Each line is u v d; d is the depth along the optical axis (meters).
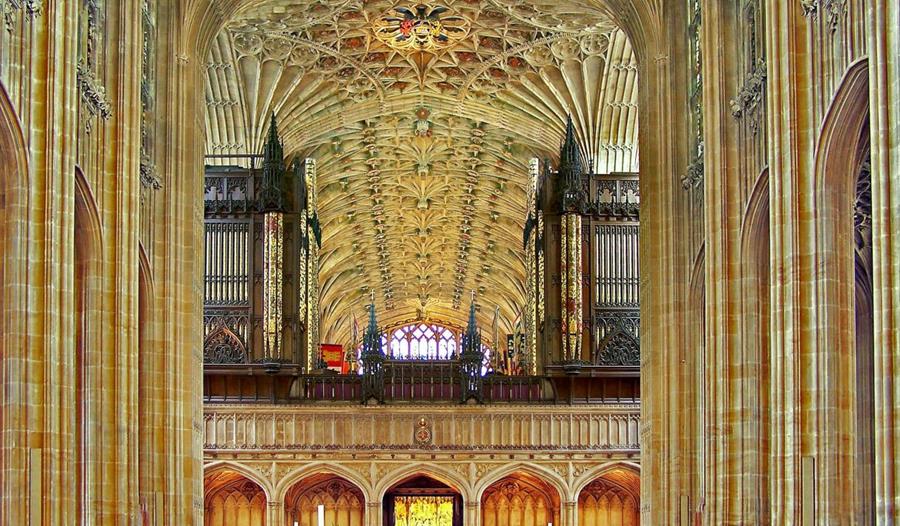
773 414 29.92
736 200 36.72
